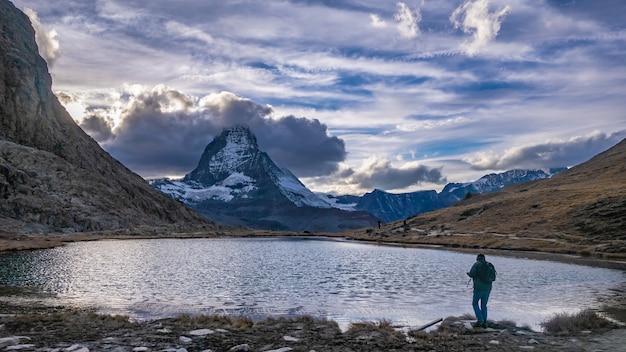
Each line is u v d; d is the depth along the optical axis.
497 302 27.17
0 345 14.63
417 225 148.25
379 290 33.31
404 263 57.88
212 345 15.38
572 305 26.05
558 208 106.38
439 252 80.50
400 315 23.73
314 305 26.94
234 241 135.12
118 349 14.48
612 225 81.44
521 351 15.13
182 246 99.56
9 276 39.09
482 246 89.50
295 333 17.77
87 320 19.58
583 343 16.25
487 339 16.95
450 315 23.64
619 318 21.69
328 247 101.12
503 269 47.69
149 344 15.20
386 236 139.50
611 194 102.81
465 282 37.97
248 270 48.31
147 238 139.88
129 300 28.09
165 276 41.66
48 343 15.15
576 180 161.50
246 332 17.81
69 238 117.06
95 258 60.47
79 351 13.97
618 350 15.20
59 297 28.66
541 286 34.25
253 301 28.34
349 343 16.05
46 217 140.62
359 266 53.34
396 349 15.29
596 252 65.88
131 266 50.62
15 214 135.12
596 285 34.75
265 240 147.75
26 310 23.78
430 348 15.48
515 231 97.88
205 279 39.88
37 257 59.34
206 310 25.12
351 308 25.86
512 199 135.38
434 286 35.50
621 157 170.62
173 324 19.09
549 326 19.00
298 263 58.22
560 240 80.69
